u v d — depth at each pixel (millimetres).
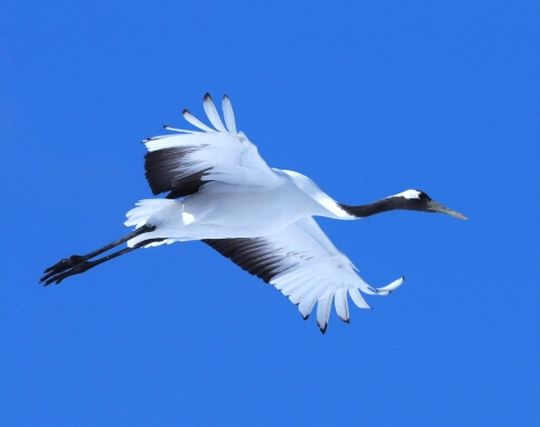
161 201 16359
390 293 18266
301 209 16547
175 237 16594
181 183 16125
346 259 18125
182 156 15672
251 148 15391
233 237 16953
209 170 15945
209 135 15242
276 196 16328
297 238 18172
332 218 17141
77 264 17000
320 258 18312
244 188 16266
